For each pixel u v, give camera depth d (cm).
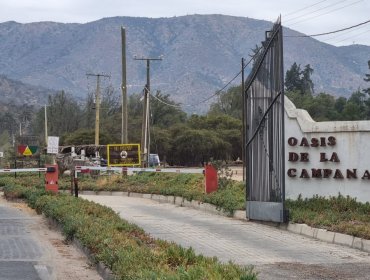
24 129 15275
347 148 2153
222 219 2253
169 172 4044
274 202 1981
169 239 1719
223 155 9931
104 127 10494
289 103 2269
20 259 1418
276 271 1248
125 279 989
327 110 11869
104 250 1242
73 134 9644
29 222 2134
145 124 6119
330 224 1770
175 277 904
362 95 12875
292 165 2248
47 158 5272
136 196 3616
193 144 9562
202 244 1633
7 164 5847
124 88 5178
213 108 13112
